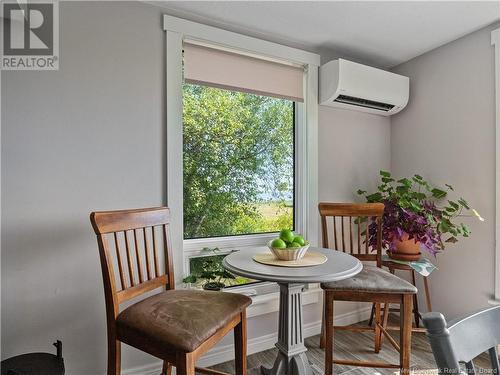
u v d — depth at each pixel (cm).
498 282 200
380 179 269
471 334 68
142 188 177
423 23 203
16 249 148
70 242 159
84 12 163
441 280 235
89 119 164
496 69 201
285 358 164
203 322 120
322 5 182
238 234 220
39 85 153
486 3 179
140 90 177
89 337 163
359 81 228
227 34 200
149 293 180
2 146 146
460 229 203
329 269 138
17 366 122
